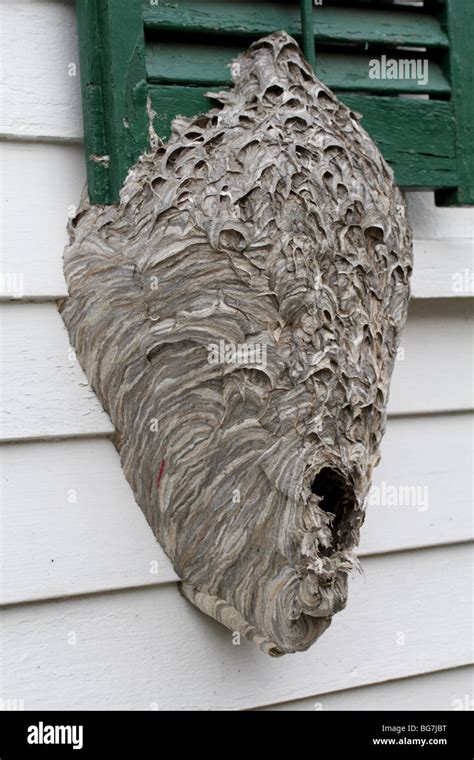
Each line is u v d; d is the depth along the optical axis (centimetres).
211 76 179
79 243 174
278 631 158
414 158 196
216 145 169
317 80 183
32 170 175
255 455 159
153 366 166
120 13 170
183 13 178
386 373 173
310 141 170
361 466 163
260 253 161
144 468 173
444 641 213
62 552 175
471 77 202
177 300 164
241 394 160
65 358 176
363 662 204
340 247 166
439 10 203
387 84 196
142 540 181
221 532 164
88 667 177
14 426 172
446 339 215
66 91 177
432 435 213
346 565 155
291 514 155
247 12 185
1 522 172
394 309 175
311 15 186
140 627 182
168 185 167
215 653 188
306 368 159
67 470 177
